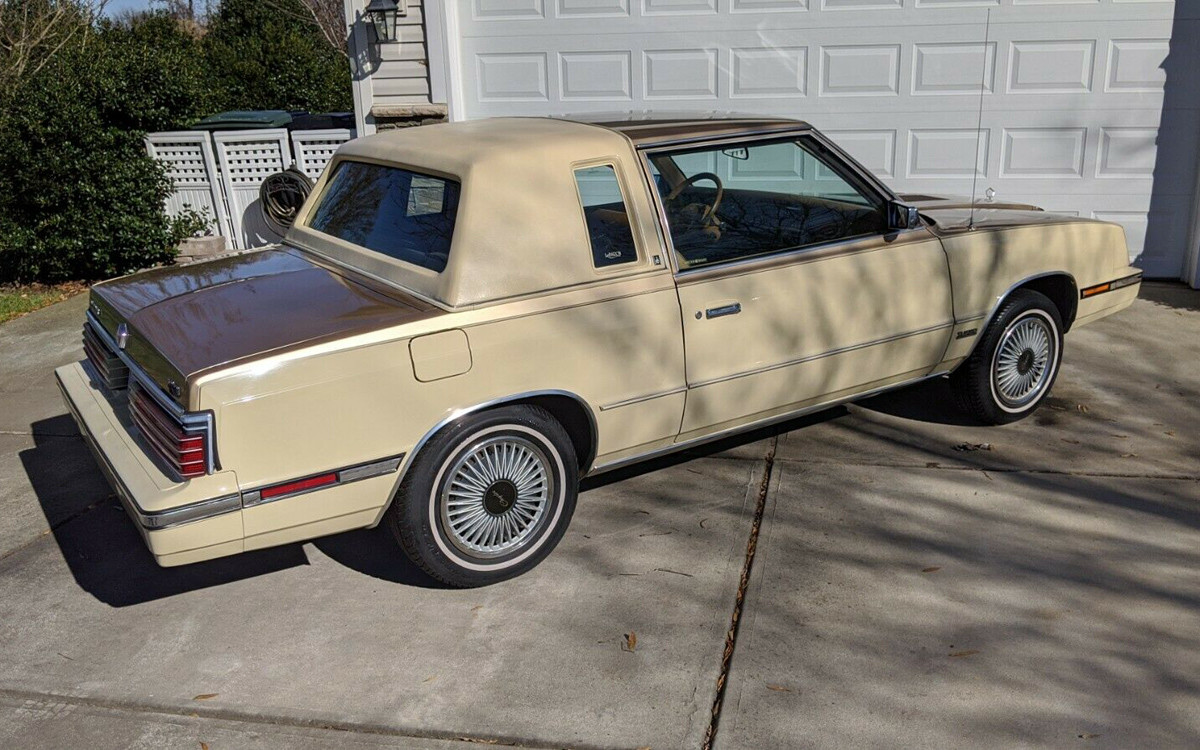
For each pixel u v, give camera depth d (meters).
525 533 3.93
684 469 4.89
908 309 4.70
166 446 3.35
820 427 5.37
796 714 3.13
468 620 3.71
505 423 3.73
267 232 9.36
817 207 4.50
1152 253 7.72
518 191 3.75
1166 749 2.96
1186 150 7.42
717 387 4.22
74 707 3.29
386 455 3.51
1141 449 4.97
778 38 7.70
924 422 5.39
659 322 4.01
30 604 3.93
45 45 13.89
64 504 4.80
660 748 3.02
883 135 7.79
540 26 8.00
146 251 9.01
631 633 3.59
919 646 3.46
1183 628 3.54
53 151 8.58
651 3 7.79
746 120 4.38
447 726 3.14
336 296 3.79
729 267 4.19
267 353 3.30
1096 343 6.52
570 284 3.81
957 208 5.46
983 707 3.15
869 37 7.57
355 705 3.25
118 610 3.87
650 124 4.27
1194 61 7.21
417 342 3.48
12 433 5.70
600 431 3.99
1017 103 7.52
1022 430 5.24
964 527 4.25
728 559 4.06
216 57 16.81
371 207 4.23
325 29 21.70
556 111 8.20
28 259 8.96
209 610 3.85
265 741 3.10
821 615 3.65
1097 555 4.02
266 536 3.39
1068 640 3.48
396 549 4.29
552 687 3.31
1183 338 6.54
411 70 8.25
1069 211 7.73
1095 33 7.27
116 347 3.91
